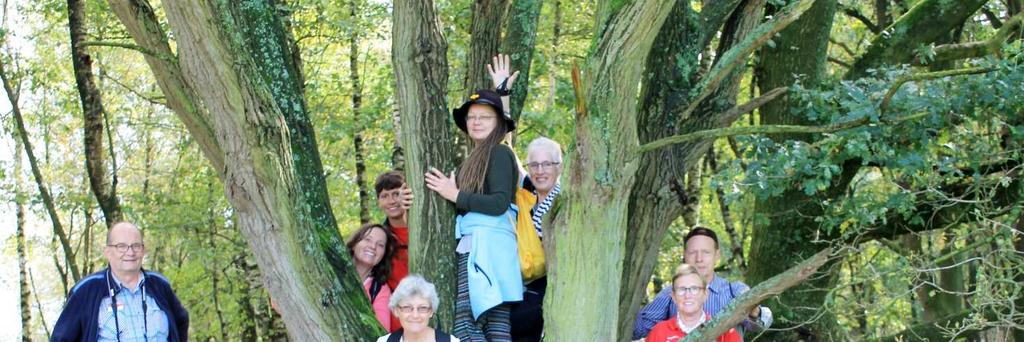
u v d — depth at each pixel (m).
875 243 10.81
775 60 9.70
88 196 15.85
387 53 15.36
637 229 6.62
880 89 7.88
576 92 4.71
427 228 5.65
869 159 8.05
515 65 6.91
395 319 6.30
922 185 8.41
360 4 13.23
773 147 8.09
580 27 14.12
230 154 5.04
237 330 17.47
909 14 9.43
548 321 5.11
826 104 8.41
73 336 5.94
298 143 5.86
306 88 13.82
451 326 5.57
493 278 5.49
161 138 19.59
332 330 5.34
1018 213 8.35
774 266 9.81
